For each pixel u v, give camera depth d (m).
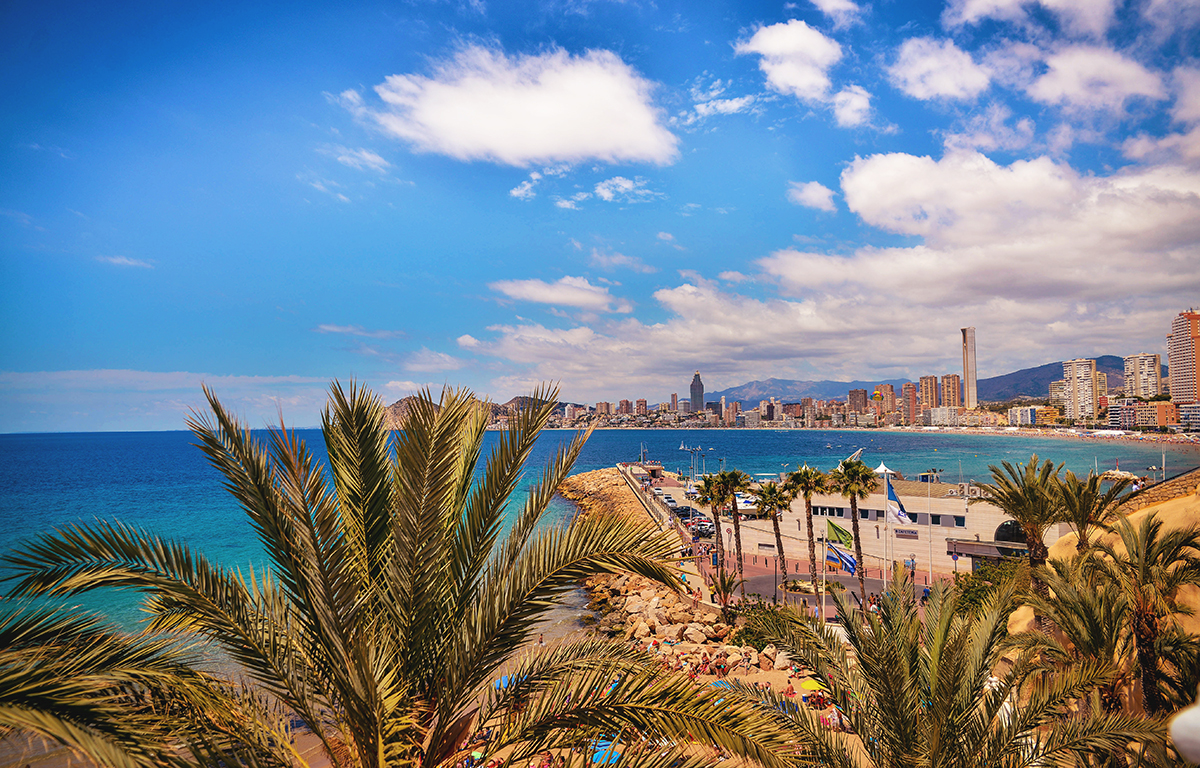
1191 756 1.39
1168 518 16.23
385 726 4.95
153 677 4.71
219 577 5.31
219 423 5.16
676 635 31.97
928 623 9.73
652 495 82.44
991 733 8.73
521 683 5.96
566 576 5.75
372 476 6.08
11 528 64.62
